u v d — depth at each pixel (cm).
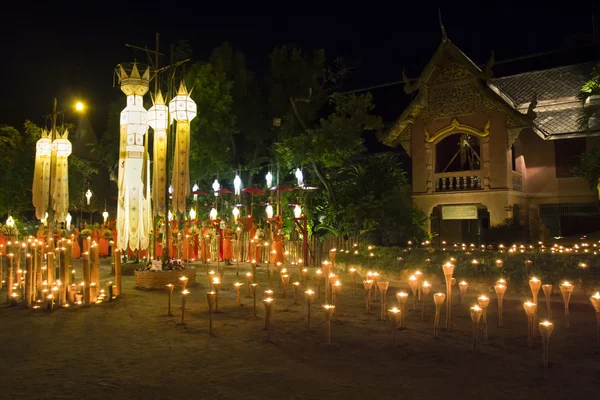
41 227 2039
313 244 2223
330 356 746
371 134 3225
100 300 1248
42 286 1269
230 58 3250
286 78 3219
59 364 713
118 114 3428
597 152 2016
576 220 2486
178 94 1562
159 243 2333
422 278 1527
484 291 1383
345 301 1232
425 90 2470
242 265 2258
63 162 2044
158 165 1577
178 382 632
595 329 920
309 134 2502
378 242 2364
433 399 571
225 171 3188
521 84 2675
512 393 589
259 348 793
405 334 880
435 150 2505
